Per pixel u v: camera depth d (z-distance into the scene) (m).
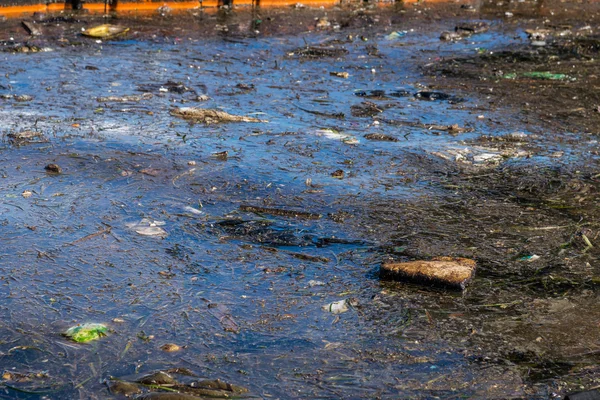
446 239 4.58
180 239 4.43
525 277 4.14
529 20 13.05
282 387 3.11
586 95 8.16
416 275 4.02
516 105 7.71
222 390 3.06
